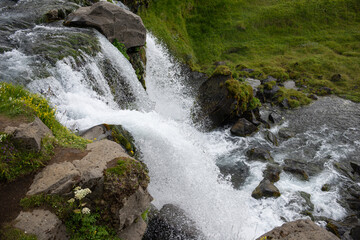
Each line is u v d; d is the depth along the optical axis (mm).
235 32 24766
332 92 18516
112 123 8953
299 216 9211
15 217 4910
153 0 23547
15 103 6652
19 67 9336
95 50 11875
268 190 9805
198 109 14688
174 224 7656
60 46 10883
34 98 7406
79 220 5426
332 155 12594
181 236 7504
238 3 26453
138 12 21719
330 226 8719
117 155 6328
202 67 21844
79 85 10328
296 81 19812
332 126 15008
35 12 13242
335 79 19781
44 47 10602
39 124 6461
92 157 6191
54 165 5859
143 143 9141
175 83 19344
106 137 8023
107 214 5625
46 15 13172
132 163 6141
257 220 9008
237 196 9867
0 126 5949
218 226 8406
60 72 9930
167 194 8859
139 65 16062
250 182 10680
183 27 24125
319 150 12984
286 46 23891
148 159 9016
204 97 14773
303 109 16719
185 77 20516
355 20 25422
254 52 23438
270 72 20719
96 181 5621
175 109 16188
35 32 11852
